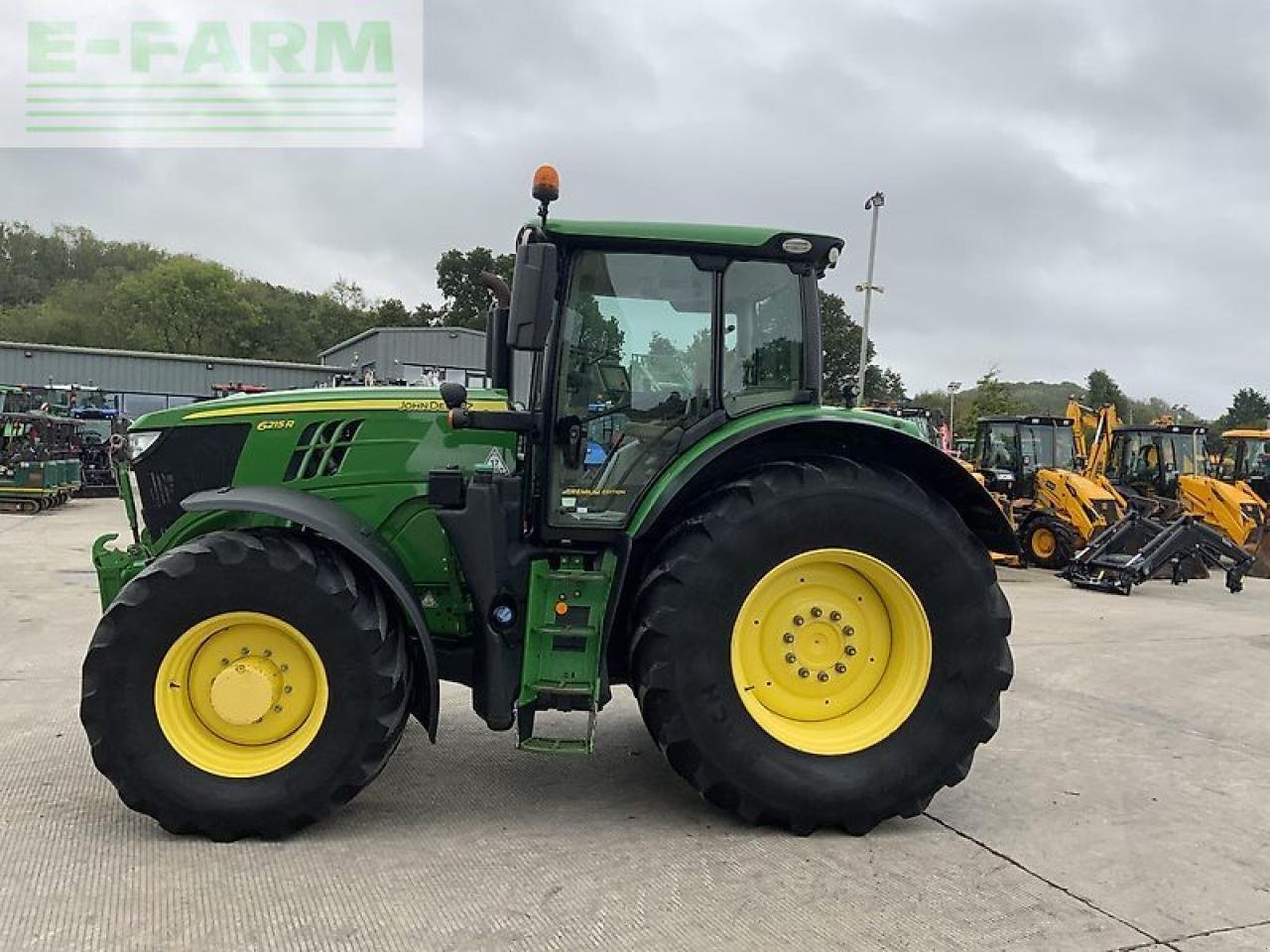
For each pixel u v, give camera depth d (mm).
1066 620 8844
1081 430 15539
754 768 3490
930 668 3607
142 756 3318
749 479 3602
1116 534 11578
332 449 4020
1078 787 4191
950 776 3588
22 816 3559
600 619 3557
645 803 3842
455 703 5379
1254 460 17359
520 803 3816
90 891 2953
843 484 3574
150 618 3342
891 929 2832
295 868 3156
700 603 3477
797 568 3660
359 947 2645
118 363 35031
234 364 36750
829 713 3701
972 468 15945
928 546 3572
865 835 3582
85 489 21562
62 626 7352
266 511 3486
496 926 2785
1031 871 3293
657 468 3799
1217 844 3578
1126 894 3123
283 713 3453
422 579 3994
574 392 3779
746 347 3895
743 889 3078
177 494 4109
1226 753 4750
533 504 3744
